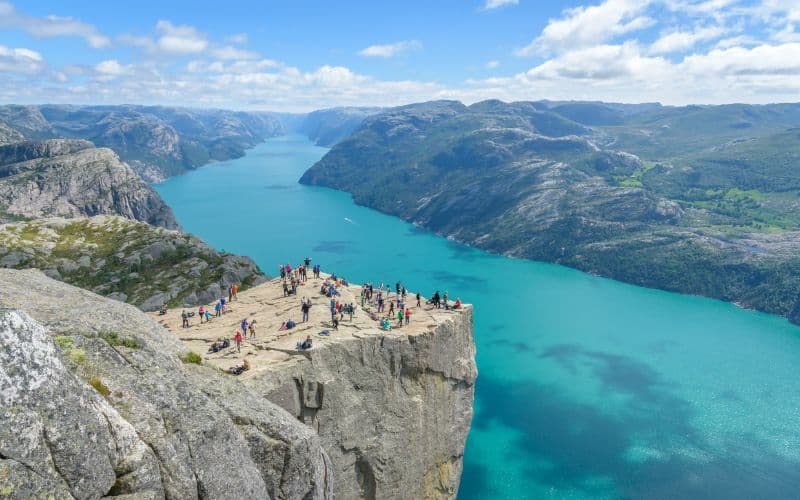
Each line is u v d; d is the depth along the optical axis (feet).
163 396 86.94
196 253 502.38
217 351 202.59
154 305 406.82
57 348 71.56
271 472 104.01
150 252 502.79
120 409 79.30
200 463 83.71
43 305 108.37
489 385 545.44
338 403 208.54
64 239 540.52
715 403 515.91
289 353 200.75
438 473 271.90
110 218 597.11
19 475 59.88
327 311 251.60
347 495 222.07
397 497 242.99
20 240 510.58
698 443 441.68
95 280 452.76
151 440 78.59
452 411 274.16
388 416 232.94
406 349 236.43
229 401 106.52
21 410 62.85
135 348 95.09
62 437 65.82
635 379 568.82
